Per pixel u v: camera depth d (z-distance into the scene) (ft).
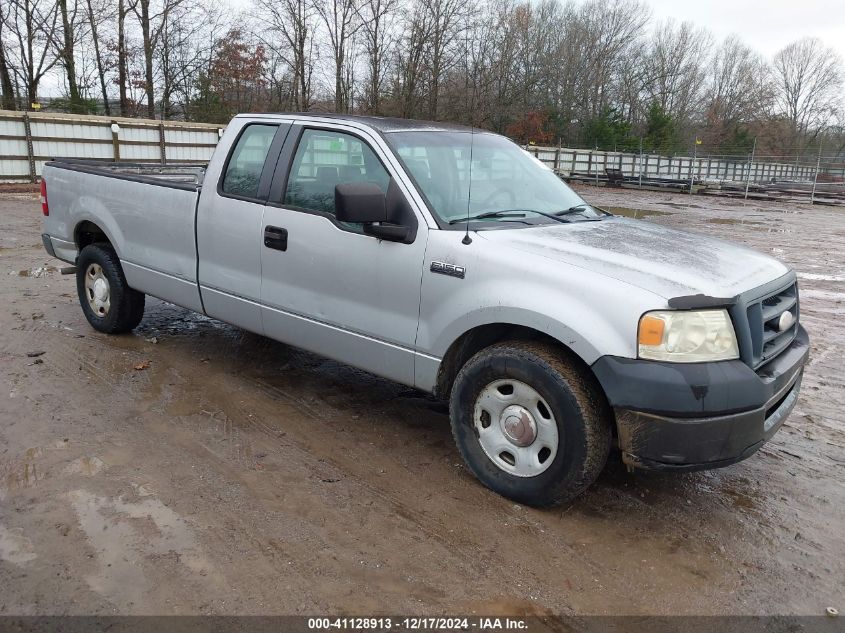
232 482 11.37
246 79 134.51
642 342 9.47
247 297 14.60
